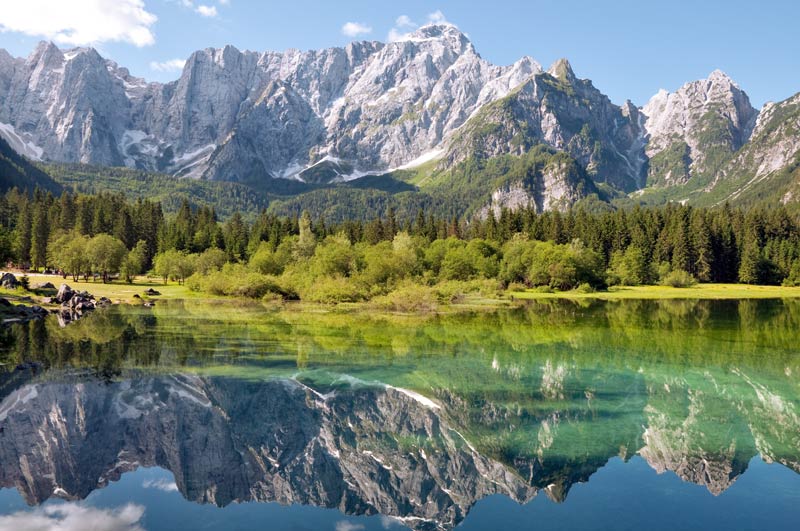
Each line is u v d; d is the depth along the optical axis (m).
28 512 13.20
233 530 12.46
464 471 15.81
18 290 60.56
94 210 126.44
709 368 28.98
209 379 25.88
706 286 104.31
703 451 17.11
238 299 74.94
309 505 13.79
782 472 15.45
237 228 141.50
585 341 38.00
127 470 15.80
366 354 32.41
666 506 13.45
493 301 73.62
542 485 14.79
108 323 45.69
